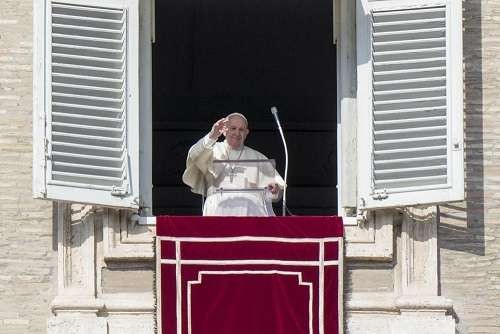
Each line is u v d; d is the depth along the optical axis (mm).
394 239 57000
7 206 57250
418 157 57188
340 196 58500
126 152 57188
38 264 56906
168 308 55906
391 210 57125
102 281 56500
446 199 56781
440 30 57750
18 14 58562
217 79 81812
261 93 82938
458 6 57719
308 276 56094
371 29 57875
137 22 57969
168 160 82750
